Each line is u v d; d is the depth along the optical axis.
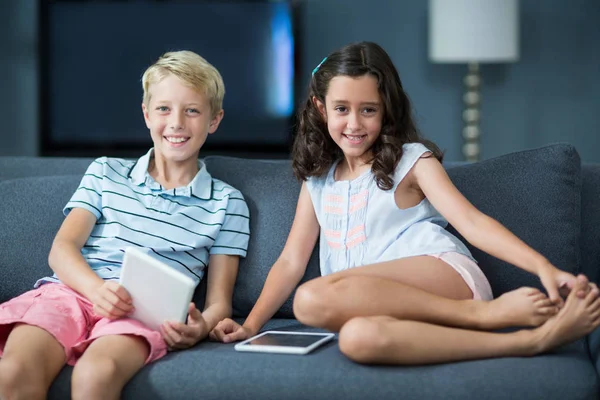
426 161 1.88
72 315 1.78
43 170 2.36
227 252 2.04
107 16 4.98
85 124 5.04
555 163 2.00
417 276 1.74
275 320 2.03
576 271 1.96
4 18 5.17
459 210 1.78
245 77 4.96
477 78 4.67
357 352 1.52
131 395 1.56
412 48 5.01
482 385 1.48
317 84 1.94
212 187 2.12
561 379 1.49
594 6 4.91
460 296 1.76
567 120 4.98
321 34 5.07
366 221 1.91
